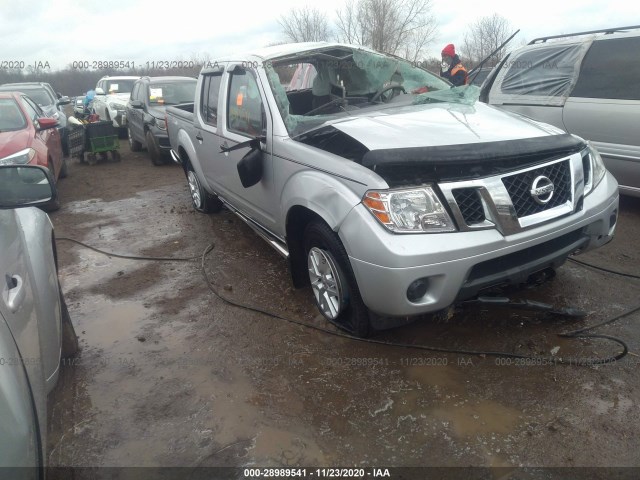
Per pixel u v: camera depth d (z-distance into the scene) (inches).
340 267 119.8
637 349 116.8
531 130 126.9
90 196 303.1
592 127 201.3
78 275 182.2
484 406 102.3
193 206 257.6
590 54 207.3
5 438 50.3
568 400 102.3
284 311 145.6
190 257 192.1
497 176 107.4
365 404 105.3
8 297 69.4
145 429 103.0
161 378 119.2
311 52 166.4
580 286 147.3
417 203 104.0
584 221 118.9
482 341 124.0
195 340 134.6
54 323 90.5
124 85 588.4
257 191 156.1
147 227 232.2
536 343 121.6
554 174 115.8
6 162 250.2
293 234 140.2
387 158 104.5
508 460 89.1
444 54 283.3
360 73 174.7
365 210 107.0
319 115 150.9
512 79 235.8
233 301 153.4
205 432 100.9
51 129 318.0
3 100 299.6
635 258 165.2
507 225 106.9
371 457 92.0
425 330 129.9
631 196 218.5
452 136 118.4
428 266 101.7
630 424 95.0
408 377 112.7
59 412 109.7
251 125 160.1
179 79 435.2
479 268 108.0
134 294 164.4
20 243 87.8
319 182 119.6
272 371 118.6
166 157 383.9
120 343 135.7
